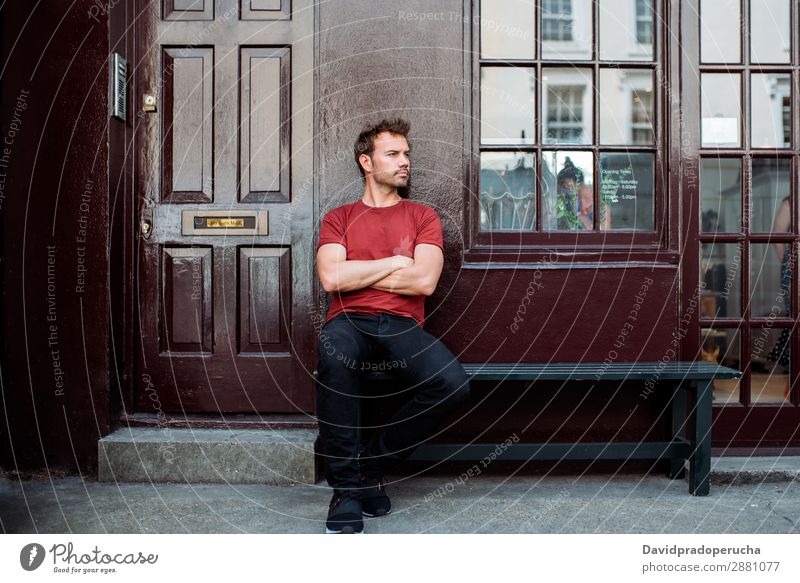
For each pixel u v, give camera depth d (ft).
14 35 8.95
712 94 9.52
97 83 8.86
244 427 9.22
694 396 8.49
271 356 9.28
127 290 9.24
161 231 9.30
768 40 9.55
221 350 9.30
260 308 9.29
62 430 8.92
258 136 9.28
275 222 9.25
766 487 8.66
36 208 8.93
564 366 8.62
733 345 9.55
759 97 9.53
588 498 8.26
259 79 9.27
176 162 9.32
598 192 9.40
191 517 7.54
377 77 9.11
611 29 9.43
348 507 7.04
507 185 9.41
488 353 9.08
